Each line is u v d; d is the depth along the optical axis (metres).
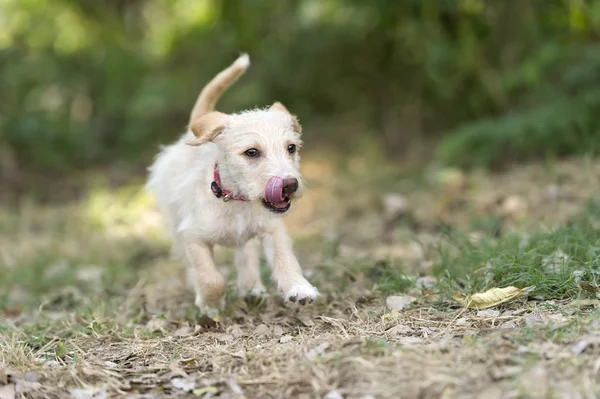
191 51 16.34
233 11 15.22
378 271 6.55
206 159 5.66
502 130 10.66
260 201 5.20
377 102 14.73
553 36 11.69
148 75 16.45
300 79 15.06
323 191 11.52
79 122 15.60
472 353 4.22
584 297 5.12
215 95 6.43
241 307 5.84
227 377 4.40
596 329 4.35
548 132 10.30
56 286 7.97
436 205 9.51
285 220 10.45
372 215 9.99
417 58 13.36
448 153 11.05
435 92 13.39
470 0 12.00
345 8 14.31
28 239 10.14
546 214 8.05
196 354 4.91
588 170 9.38
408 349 4.34
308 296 5.30
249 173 5.22
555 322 4.57
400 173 11.90
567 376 3.85
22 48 16.00
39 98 15.59
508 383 3.79
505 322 4.82
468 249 6.44
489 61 12.24
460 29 12.31
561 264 5.50
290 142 5.38
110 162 14.86
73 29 16.77
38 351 5.13
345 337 4.80
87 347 5.33
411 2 12.39
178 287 7.11
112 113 15.97
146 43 17.06
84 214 11.27
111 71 16.19
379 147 13.66
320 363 4.32
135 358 4.98
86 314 6.24
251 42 15.28
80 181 13.51
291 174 5.11
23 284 8.12
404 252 7.70
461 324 4.91
